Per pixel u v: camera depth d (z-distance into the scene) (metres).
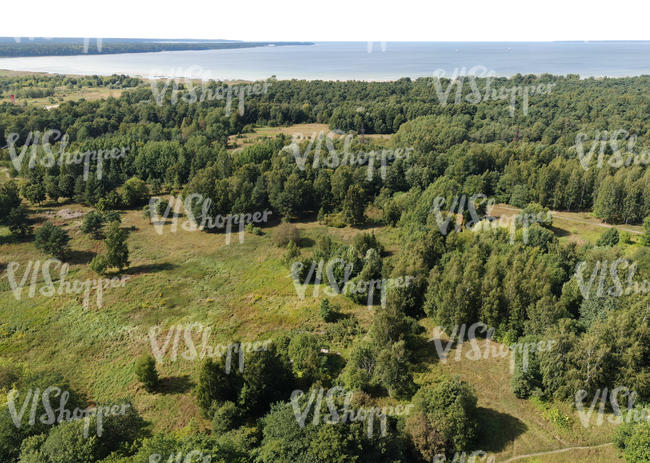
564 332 42.53
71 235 79.06
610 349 41.06
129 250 74.81
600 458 36.62
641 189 79.25
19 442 35.12
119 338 52.59
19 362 47.91
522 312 49.91
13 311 57.09
